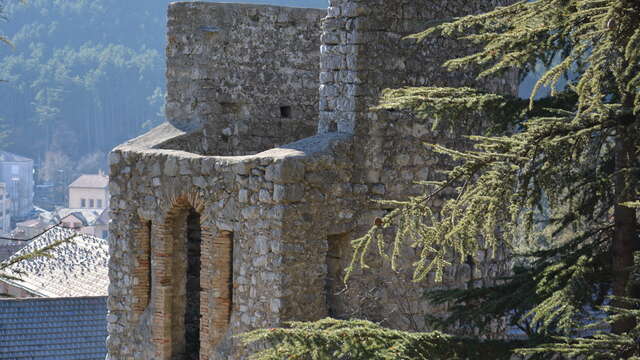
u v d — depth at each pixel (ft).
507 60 65.92
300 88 124.06
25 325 173.27
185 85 121.08
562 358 68.54
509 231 64.59
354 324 71.05
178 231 107.14
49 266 209.05
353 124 95.91
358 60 95.45
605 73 57.88
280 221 91.56
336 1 97.19
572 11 62.64
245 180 94.89
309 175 92.79
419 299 97.71
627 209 70.44
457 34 99.91
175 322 108.17
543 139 64.80
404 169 97.35
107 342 111.96
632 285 68.33
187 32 120.88
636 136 64.28
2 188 485.56
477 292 76.23
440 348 69.51
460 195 66.44
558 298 66.13
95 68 572.92
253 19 121.19
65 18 600.80
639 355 58.54
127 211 109.09
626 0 56.24
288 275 92.17
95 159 552.82
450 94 75.87
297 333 69.10
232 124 120.78
